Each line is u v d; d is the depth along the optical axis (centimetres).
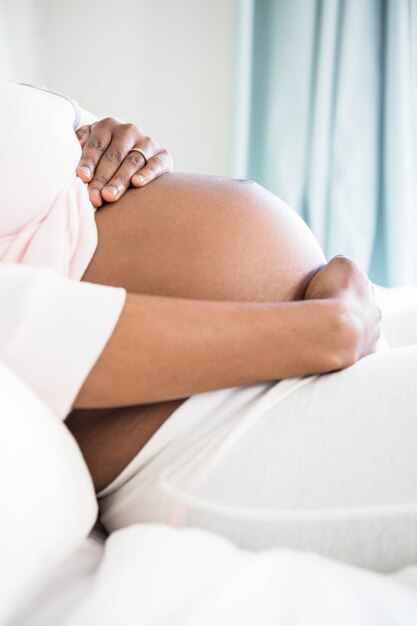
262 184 197
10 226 59
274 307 53
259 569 40
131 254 64
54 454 43
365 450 48
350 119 185
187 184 70
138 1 205
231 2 203
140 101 211
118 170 71
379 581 41
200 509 50
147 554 42
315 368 53
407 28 180
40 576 40
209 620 36
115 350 46
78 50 208
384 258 192
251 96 196
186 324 48
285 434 50
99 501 59
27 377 45
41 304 45
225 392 54
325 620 37
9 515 38
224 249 65
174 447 53
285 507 48
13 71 181
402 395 50
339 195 187
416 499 46
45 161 61
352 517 47
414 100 184
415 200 188
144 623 36
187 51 207
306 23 185
